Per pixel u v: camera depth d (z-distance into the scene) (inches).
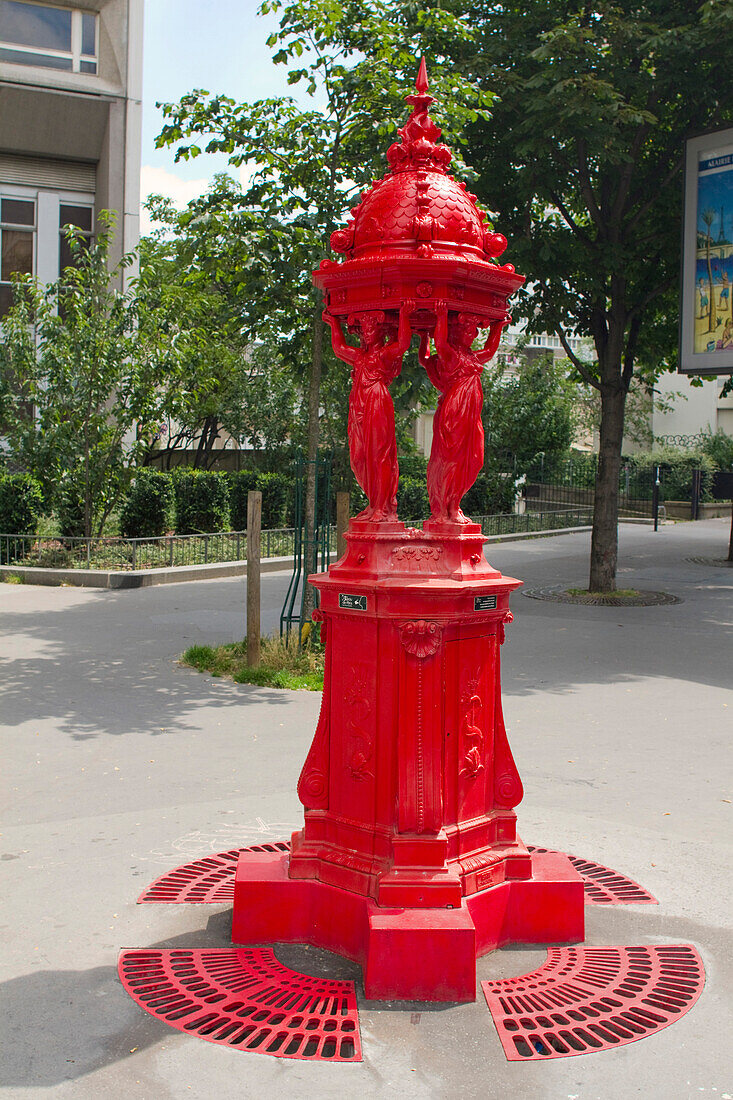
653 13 552.1
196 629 488.4
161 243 1077.1
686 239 573.9
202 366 788.0
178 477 864.9
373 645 156.8
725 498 1544.0
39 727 308.5
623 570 788.0
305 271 414.9
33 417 758.5
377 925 143.6
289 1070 126.1
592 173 594.9
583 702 352.8
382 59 398.9
